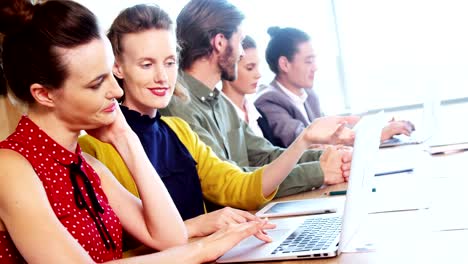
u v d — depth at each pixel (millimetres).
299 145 1794
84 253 1099
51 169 1172
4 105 1689
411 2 4090
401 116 4113
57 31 1116
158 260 1126
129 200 1410
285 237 1318
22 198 1085
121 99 1749
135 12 1685
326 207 1626
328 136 1746
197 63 2293
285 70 3543
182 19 2305
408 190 1715
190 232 1513
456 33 4020
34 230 1073
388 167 2199
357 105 4289
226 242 1201
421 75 4117
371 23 4176
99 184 1308
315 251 1133
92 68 1135
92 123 1198
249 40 2957
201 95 2268
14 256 1142
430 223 1274
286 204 1784
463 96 3990
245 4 4023
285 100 3398
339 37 4223
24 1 1136
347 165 2115
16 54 1142
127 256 1393
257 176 1828
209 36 2275
